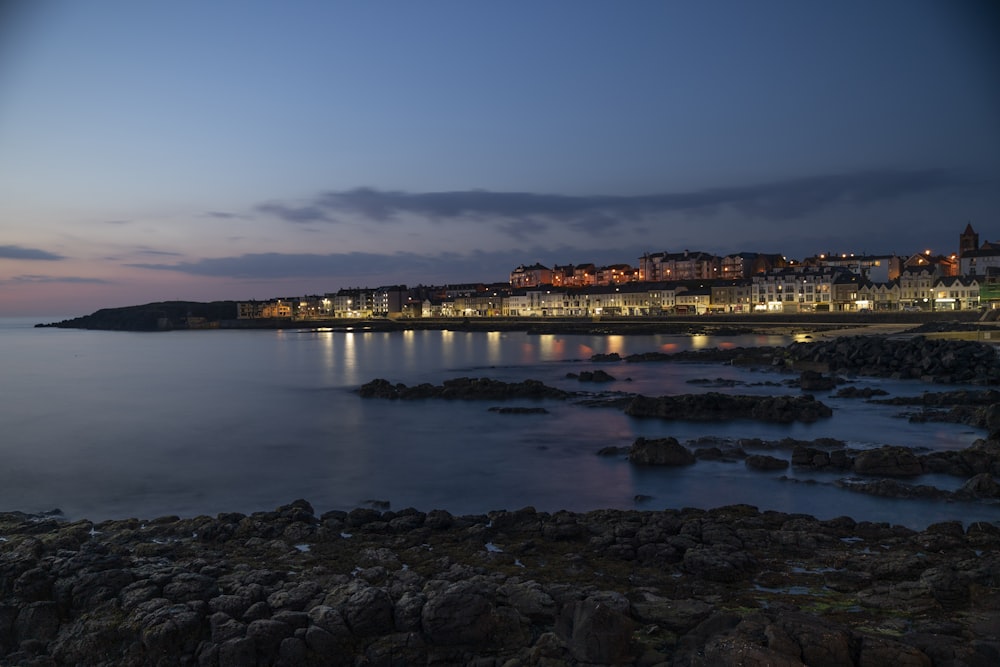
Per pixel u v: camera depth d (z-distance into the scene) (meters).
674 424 56.06
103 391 87.44
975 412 53.19
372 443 51.75
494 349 149.50
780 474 39.06
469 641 17.48
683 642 16.94
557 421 58.75
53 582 20.31
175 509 35.75
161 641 17.50
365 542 27.11
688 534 26.48
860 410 60.28
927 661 14.71
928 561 22.48
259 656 17.20
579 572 23.11
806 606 19.58
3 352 166.62
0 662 17.75
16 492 39.25
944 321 139.75
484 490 38.06
